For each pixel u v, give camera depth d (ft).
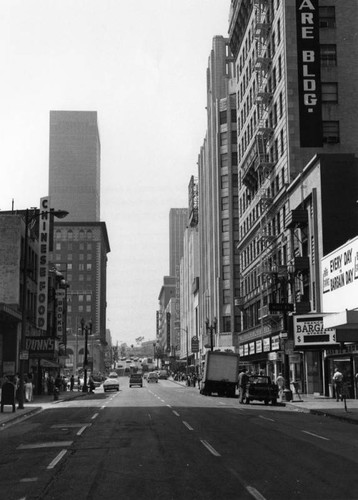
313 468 43.45
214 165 368.48
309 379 166.81
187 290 531.50
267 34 215.51
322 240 156.76
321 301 157.69
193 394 194.59
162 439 62.49
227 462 46.42
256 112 236.63
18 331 173.99
